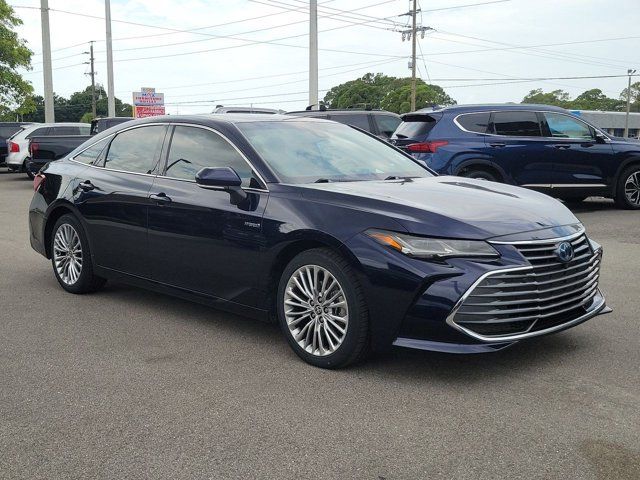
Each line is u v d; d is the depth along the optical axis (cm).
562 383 390
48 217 637
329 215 416
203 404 367
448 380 397
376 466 298
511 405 361
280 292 440
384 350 396
